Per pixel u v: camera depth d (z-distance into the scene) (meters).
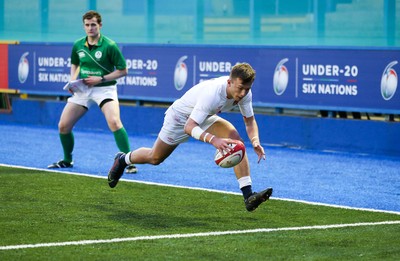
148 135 59.03
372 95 49.97
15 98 66.00
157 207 33.09
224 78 29.81
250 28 55.12
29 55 64.81
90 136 57.84
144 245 26.55
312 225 30.14
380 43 50.34
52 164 44.25
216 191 37.03
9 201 33.78
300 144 53.47
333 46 51.16
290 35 53.62
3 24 66.50
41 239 27.20
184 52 57.12
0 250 25.64
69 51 62.34
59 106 63.38
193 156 48.78
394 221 31.08
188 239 27.50
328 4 52.03
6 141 54.59
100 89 42.44
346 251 26.09
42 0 64.31
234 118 55.91
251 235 28.23
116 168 33.88
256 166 45.88
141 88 59.66
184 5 57.91
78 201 34.00
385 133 50.25
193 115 29.52
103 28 61.72
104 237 27.64
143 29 59.91
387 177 42.66
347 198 36.56
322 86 51.75
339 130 51.97
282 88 53.31
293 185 39.88
